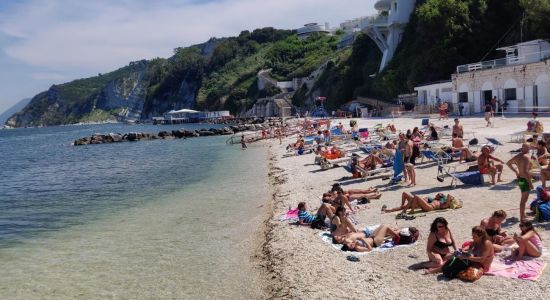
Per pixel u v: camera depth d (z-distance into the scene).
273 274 9.87
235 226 14.27
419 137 24.28
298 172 23.00
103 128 159.00
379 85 70.50
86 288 9.96
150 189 22.47
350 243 10.43
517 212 11.17
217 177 24.84
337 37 142.00
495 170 14.33
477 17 57.75
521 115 34.94
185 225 14.80
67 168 35.62
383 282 8.50
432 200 12.56
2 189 25.81
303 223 13.08
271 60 148.00
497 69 39.84
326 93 97.19
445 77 58.00
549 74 34.62
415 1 73.44
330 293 8.38
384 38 77.81
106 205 19.17
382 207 13.05
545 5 46.25
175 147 50.28
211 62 187.12
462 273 8.13
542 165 14.38
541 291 7.35
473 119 36.00
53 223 16.39
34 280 10.66
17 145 79.25
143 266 11.13
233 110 144.00
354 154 22.14
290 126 62.72
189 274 10.41
